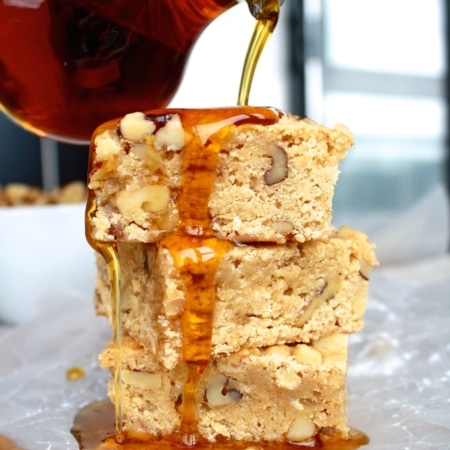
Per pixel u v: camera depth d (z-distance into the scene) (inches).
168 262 8.8
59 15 9.0
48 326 12.2
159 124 8.8
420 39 31.0
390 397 10.2
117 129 8.9
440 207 18.3
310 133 9.1
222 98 25.1
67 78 9.3
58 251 12.5
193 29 9.6
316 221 9.3
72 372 11.3
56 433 9.5
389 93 30.5
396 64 30.6
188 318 9.0
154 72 9.6
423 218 18.1
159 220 9.0
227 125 8.8
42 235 12.4
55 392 10.8
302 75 27.1
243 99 9.7
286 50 27.0
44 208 12.4
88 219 9.0
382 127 30.6
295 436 9.4
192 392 9.3
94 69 9.3
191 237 9.0
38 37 9.1
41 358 11.9
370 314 12.7
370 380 10.8
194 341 9.0
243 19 24.7
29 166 20.8
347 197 30.4
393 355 11.4
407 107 31.2
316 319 9.6
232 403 9.4
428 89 31.6
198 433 9.4
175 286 8.9
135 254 9.5
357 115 29.9
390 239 17.5
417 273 16.0
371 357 11.4
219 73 24.9
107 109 9.6
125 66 9.4
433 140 32.1
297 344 9.6
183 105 24.4
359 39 29.3
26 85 9.3
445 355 11.4
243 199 9.0
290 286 9.4
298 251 9.4
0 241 12.4
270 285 9.3
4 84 9.4
